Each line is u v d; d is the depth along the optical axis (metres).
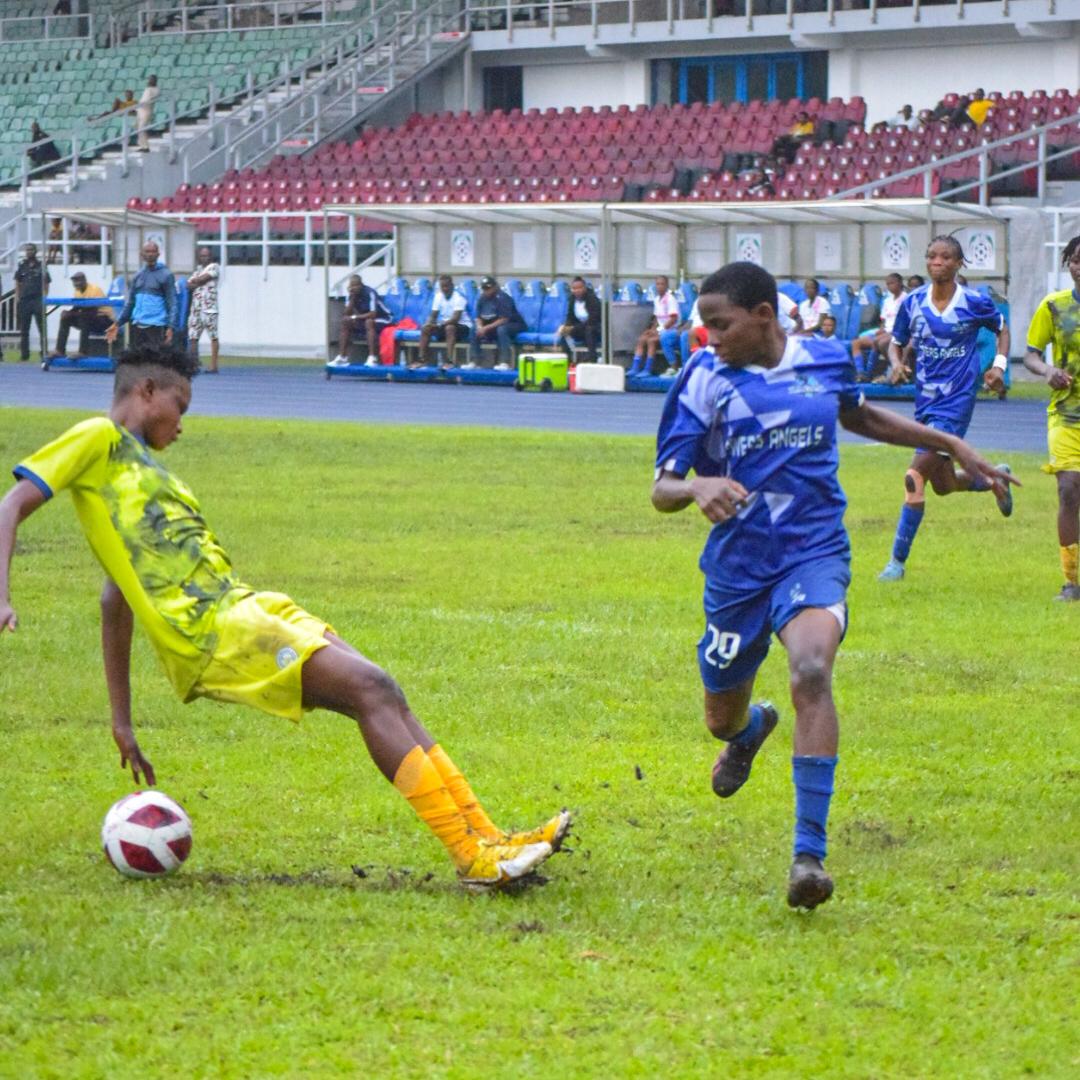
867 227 86.50
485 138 126.75
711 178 109.00
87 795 19.47
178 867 16.42
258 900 15.67
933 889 16.27
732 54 130.38
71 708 23.62
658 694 24.84
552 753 21.62
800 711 15.49
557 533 41.34
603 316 91.44
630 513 45.00
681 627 29.89
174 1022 12.76
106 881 16.31
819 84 128.62
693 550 38.91
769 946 14.55
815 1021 12.88
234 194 123.56
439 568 36.03
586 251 95.19
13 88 150.25
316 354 115.06
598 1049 12.33
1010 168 104.81
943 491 35.53
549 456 58.34
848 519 44.34
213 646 15.82
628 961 14.14
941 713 23.84
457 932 14.81
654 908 15.48
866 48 125.06
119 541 15.83
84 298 104.12
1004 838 18.03
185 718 23.23
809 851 15.15
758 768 21.06
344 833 18.08
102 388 89.19
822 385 16.34
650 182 115.31
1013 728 23.06
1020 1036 12.68
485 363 96.62
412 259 101.12
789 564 16.20
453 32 137.88
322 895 15.86
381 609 31.22
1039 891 16.25
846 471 55.44
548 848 15.73
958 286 35.41
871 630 29.88
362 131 135.12
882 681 25.83
